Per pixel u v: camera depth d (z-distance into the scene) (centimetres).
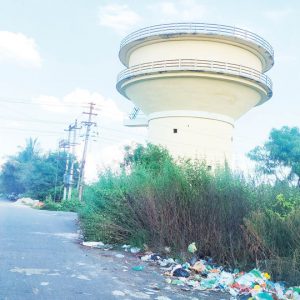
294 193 928
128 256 972
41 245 1024
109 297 584
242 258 858
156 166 1681
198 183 1007
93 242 1138
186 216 968
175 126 2688
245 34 2567
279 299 629
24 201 5003
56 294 575
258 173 1022
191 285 705
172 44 2595
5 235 1163
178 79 2575
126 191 1170
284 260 766
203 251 926
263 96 2867
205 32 2517
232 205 923
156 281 716
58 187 5216
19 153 7406
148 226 1069
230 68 2542
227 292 676
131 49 2831
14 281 628
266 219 838
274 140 3506
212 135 2669
